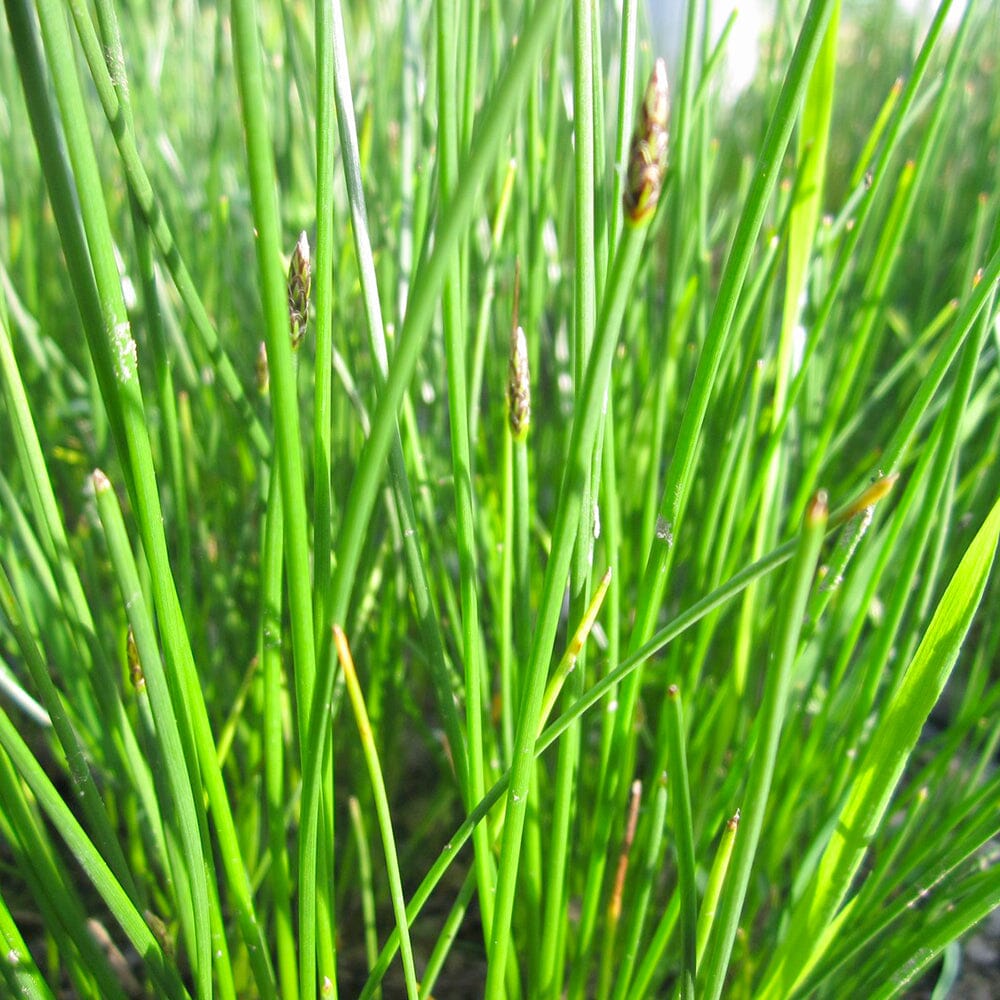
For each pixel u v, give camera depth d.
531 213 0.28
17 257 0.43
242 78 0.11
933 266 0.40
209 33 0.56
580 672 0.19
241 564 0.30
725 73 0.56
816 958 0.20
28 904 0.32
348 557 0.13
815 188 0.19
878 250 0.24
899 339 0.47
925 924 0.21
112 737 0.23
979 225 0.25
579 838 0.27
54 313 0.43
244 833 0.26
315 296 0.15
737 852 0.15
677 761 0.18
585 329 0.16
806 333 0.27
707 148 0.27
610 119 0.33
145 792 0.19
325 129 0.14
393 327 0.21
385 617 0.29
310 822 0.16
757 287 0.21
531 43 0.10
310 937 0.17
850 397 0.32
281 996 0.22
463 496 0.18
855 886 0.31
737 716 0.26
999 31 0.66
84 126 0.12
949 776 0.35
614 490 0.20
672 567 0.31
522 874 0.21
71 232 0.13
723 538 0.23
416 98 0.30
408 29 0.28
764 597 0.27
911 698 0.16
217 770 0.17
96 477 0.13
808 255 0.20
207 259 0.39
